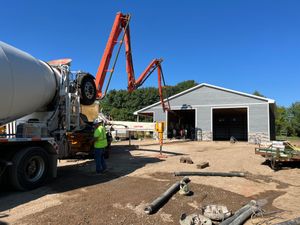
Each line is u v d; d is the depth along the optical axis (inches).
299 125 2427.4
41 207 248.5
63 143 393.1
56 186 325.7
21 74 322.3
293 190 337.7
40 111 388.8
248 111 1218.6
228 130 1819.6
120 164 486.6
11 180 297.1
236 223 221.0
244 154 644.7
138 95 3036.4
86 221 218.1
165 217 233.3
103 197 279.0
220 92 1280.8
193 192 305.3
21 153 303.0
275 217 242.8
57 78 392.2
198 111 1314.0
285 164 498.0
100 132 409.4
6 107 315.3
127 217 229.1
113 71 689.6
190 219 220.1
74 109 419.8
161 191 302.5
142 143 997.2
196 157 582.9
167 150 737.6
